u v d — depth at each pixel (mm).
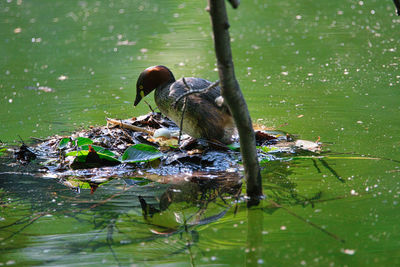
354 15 21812
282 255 5504
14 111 11898
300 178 7535
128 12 24312
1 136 10141
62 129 10508
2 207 6883
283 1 25359
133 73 15211
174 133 9672
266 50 17359
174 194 7262
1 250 5750
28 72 15617
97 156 8578
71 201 7055
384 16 21234
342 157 8344
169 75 9453
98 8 25266
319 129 9891
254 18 22250
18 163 8734
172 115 9094
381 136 9312
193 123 8820
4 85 14258
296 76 14195
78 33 20531
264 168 8039
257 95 12539
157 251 5703
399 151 8484
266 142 9297
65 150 9133
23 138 10016
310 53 16656
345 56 16047
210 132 8812
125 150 8727
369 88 12719
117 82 14352
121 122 9891
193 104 8688
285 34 19406
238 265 5367
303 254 5492
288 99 12109
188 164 8438
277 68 15125
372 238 5758
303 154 8609
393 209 6410
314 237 5820
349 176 7520
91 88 13805
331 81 13555
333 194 6914
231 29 20531
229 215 6469
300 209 6516
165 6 25406
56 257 5594
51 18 23062
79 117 11336
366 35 18531
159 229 6188
